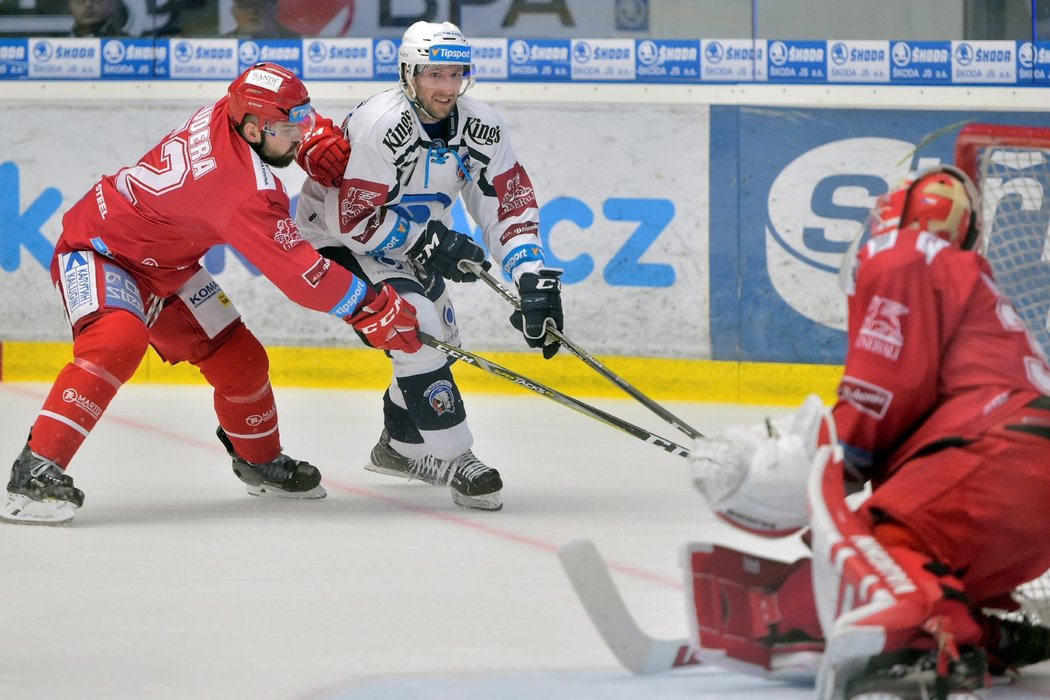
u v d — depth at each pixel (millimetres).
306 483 15617
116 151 25312
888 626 7309
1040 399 8242
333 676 9062
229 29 25250
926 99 24125
